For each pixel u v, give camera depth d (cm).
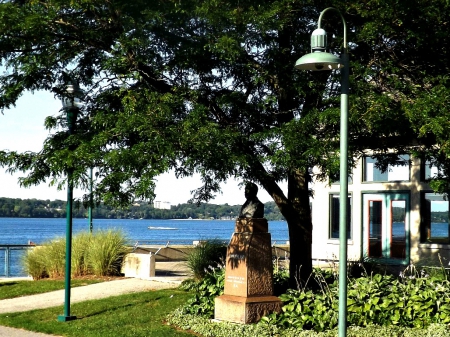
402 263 2319
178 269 2239
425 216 2283
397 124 1089
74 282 1909
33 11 1129
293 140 1085
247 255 1236
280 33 1265
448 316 1165
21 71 1198
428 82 1195
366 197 2453
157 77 1263
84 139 1152
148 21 1165
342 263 827
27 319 1362
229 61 1236
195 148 1045
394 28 1164
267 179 1262
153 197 994
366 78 1174
